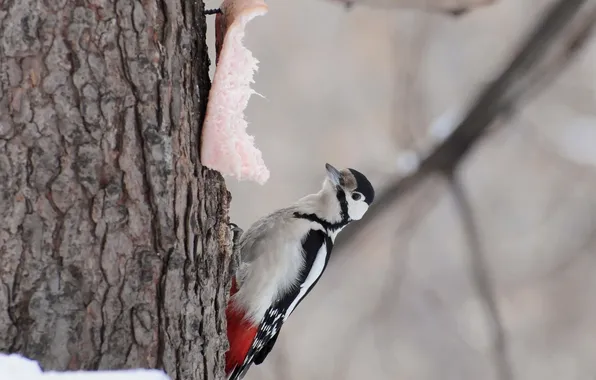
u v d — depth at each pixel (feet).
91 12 16.47
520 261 74.33
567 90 69.82
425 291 71.77
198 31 18.63
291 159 71.87
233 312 27.84
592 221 73.82
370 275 67.00
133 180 16.97
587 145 65.92
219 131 18.40
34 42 16.06
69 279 16.33
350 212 31.73
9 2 15.96
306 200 32.01
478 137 37.04
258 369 50.34
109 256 16.72
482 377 69.51
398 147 53.21
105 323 16.67
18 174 16.06
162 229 17.39
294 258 29.35
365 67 72.49
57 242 16.26
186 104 17.98
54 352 16.14
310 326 67.62
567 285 73.41
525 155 74.95
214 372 19.21
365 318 63.26
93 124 16.51
